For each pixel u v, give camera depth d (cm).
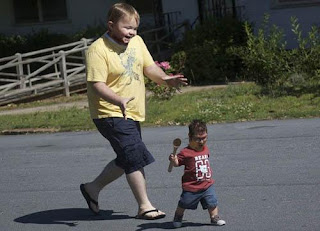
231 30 3309
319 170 1557
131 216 1328
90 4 4153
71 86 3372
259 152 1783
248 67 2883
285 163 1644
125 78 1248
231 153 1798
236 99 2558
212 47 3234
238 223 1226
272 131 2033
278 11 3478
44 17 4238
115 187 1555
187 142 2000
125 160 1248
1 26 4291
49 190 1594
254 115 2269
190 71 3222
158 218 1280
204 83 3184
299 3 3431
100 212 1370
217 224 1215
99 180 1330
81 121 2489
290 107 2339
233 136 2014
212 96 2695
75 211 1403
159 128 2266
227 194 1417
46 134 2389
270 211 1285
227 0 3650
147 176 1627
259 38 2894
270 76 2814
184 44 3419
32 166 1878
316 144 1812
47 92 3291
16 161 1966
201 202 1212
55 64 3441
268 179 1512
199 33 3372
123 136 1238
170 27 3784
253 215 1267
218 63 3219
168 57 3644
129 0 4072
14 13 4278
